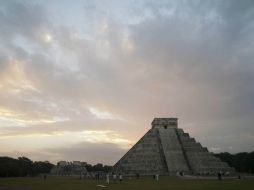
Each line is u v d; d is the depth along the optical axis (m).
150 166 147.88
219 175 92.06
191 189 56.16
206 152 153.88
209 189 55.25
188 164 147.62
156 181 90.69
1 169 185.25
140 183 81.12
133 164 148.75
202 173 140.75
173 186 66.25
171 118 170.00
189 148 156.62
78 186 72.19
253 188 56.50
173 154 152.50
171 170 144.12
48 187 69.25
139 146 156.00
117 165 163.25
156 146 157.38
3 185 78.62
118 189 59.69
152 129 167.00
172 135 164.00
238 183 73.56
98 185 74.94
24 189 62.53
